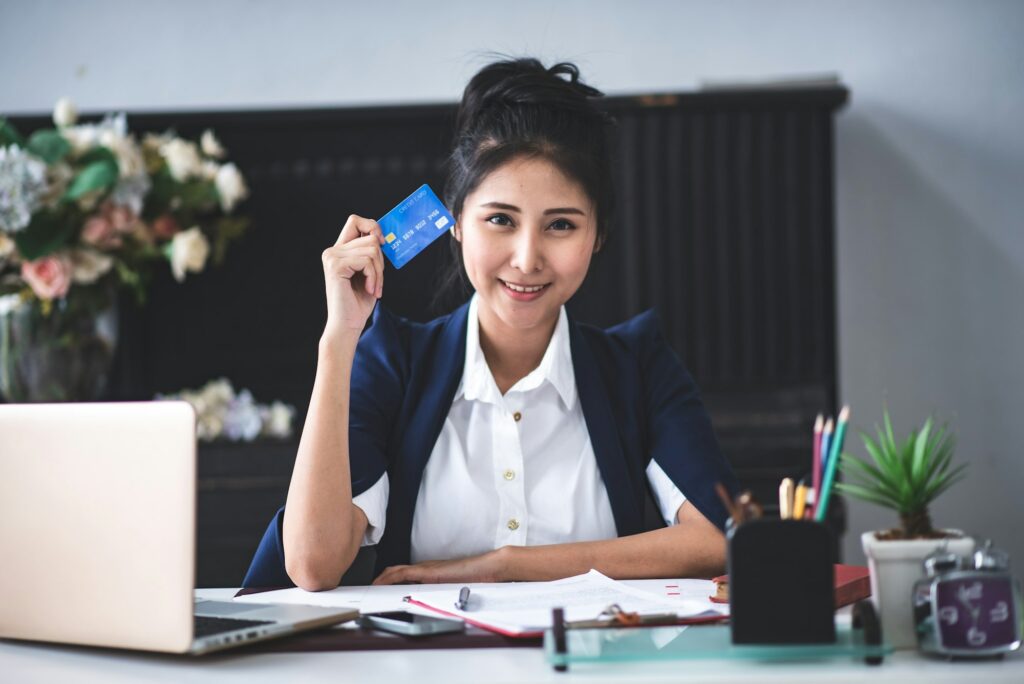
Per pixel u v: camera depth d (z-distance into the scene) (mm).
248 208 3002
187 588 991
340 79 3334
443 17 3318
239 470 2840
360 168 2982
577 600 1159
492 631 1049
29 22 3334
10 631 1105
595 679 894
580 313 2938
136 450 1023
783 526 931
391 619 1084
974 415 3303
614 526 1563
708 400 2908
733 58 3285
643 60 3293
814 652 925
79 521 1054
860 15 3293
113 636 1032
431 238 1418
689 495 1486
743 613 932
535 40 3303
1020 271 3295
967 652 925
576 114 1456
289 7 3328
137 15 3336
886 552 975
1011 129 3287
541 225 1426
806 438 2840
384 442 1545
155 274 2992
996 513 3293
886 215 3311
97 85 3338
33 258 2557
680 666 923
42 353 2689
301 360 3023
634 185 2918
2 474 1105
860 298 3314
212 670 977
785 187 2912
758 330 2926
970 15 3289
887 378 3309
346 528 1382
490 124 1457
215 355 3025
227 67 3334
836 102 2867
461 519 1542
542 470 1566
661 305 2932
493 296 1458
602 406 1562
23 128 2926
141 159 2711
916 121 3297
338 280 1387
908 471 1005
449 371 1559
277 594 1348
